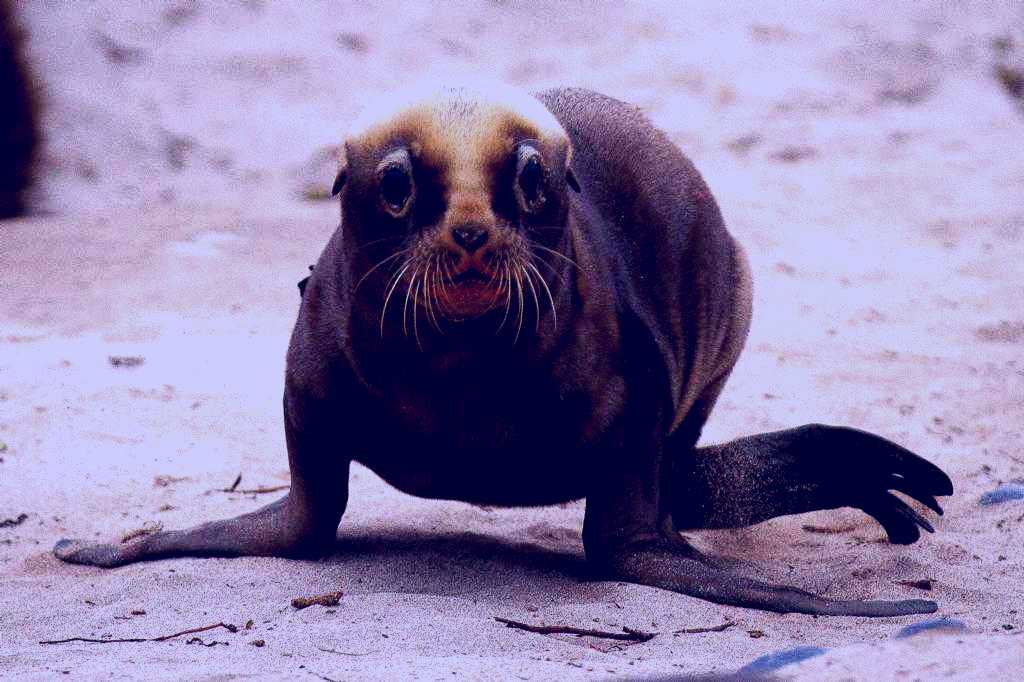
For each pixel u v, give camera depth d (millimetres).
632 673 11094
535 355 13164
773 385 24641
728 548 16562
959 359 26656
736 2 56625
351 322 13281
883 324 29328
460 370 13008
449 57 51844
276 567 14852
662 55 52125
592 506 14500
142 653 12242
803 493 15758
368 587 14266
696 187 16703
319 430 14156
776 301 31109
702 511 15992
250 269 32719
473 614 13297
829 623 13180
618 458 14203
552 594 14016
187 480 18781
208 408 21766
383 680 10820
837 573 15258
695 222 16406
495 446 13523
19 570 15352
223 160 44719
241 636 12688
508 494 14172
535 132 12633
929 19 56344
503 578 14555
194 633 12891
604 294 13984
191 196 42438
